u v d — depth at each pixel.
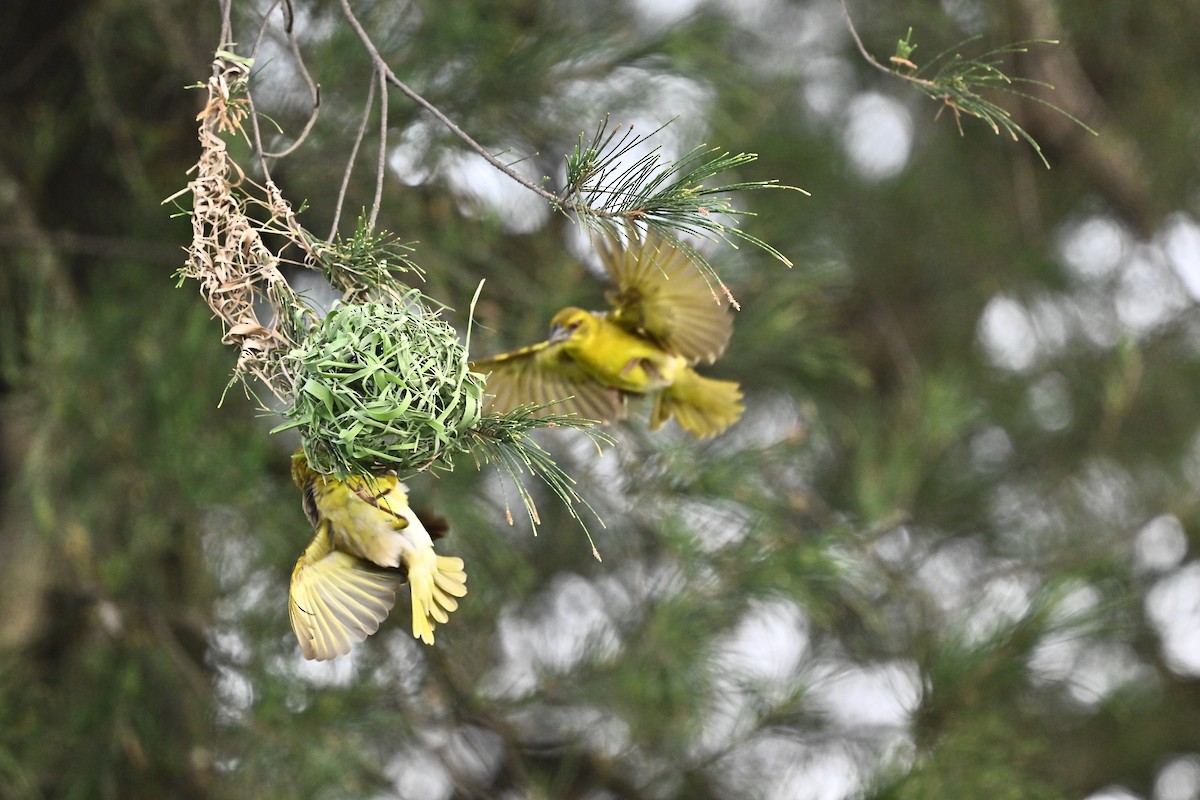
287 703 9.66
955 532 14.62
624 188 5.05
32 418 9.28
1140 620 14.33
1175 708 14.82
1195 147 15.23
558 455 10.13
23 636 10.32
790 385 12.22
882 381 15.98
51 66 10.55
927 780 8.93
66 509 9.55
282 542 9.49
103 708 9.49
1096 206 15.91
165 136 10.27
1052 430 15.55
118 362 9.41
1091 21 14.46
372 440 4.86
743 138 12.17
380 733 10.42
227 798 9.50
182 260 10.25
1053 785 10.71
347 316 5.00
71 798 9.41
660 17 13.22
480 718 10.65
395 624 10.40
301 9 9.78
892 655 11.18
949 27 13.69
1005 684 9.47
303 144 9.57
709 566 9.88
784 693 10.62
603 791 11.52
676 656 9.84
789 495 10.88
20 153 10.46
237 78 5.62
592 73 10.39
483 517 10.06
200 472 9.09
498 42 9.88
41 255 9.94
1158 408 15.78
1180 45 14.82
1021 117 14.54
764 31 15.94
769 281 11.59
